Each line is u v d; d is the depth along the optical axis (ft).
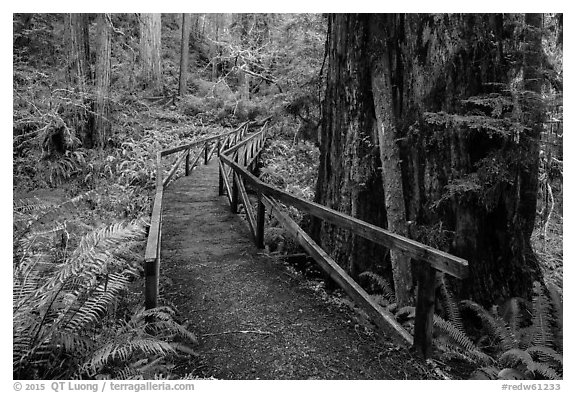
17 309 8.99
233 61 75.66
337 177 16.99
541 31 13.58
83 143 42.73
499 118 12.91
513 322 12.20
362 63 15.85
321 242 17.62
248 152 37.40
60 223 17.01
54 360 8.55
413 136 14.51
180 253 17.51
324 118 18.24
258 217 18.42
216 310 12.51
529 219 14.55
